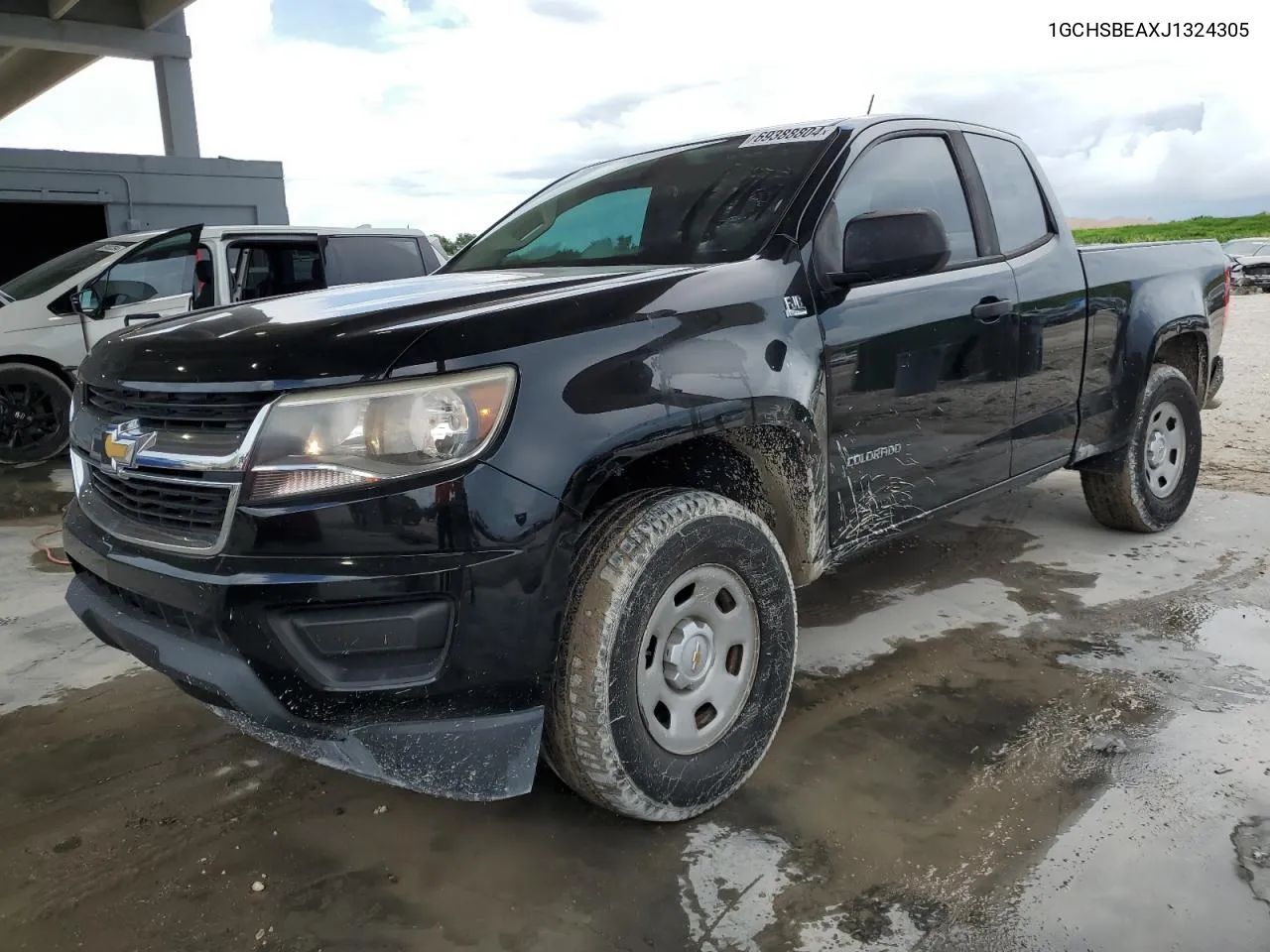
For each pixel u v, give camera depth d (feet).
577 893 6.61
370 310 6.50
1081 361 11.91
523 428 6.05
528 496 6.02
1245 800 7.48
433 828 7.45
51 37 52.29
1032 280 10.95
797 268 8.27
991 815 7.39
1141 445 13.42
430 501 5.81
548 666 6.29
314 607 5.89
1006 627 11.13
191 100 57.98
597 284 7.08
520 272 9.44
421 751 6.08
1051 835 7.11
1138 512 13.75
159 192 49.03
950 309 9.62
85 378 7.55
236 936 6.30
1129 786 7.72
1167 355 14.88
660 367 6.76
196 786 8.16
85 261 23.34
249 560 5.91
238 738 8.99
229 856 7.17
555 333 6.36
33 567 14.35
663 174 10.34
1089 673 9.82
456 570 5.85
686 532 6.78
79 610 7.45
